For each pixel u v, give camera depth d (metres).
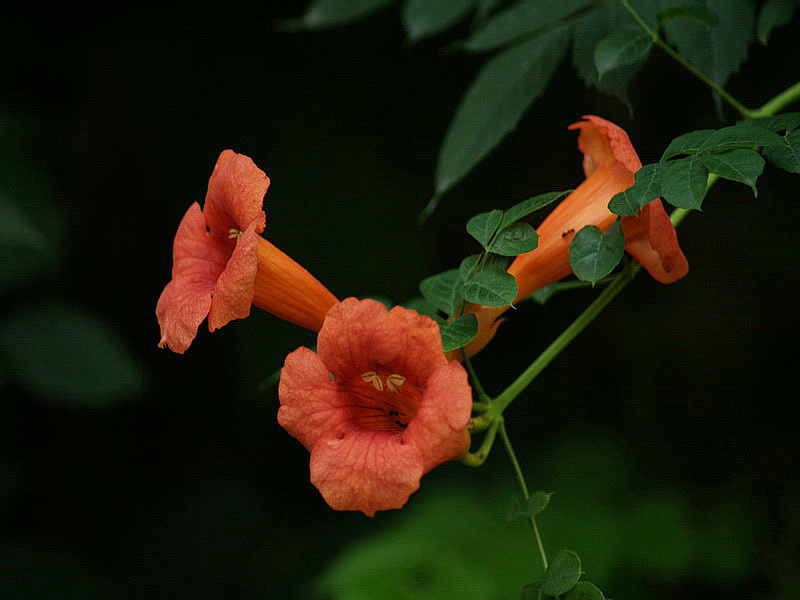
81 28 8.38
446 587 5.46
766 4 3.69
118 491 7.93
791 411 7.97
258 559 7.48
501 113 3.93
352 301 2.59
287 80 8.53
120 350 5.53
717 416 8.11
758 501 7.55
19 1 8.20
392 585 5.41
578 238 2.76
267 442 8.20
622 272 3.24
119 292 8.22
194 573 7.38
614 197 2.62
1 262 5.52
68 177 8.11
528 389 8.25
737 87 7.86
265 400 8.16
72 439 7.93
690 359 8.30
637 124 8.06
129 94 8.41
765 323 8.23
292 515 7.91
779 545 7.16
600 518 6.55
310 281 2.95
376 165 8.35
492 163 8.52
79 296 8.09
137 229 8.31
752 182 2.41
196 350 8.20
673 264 2.95
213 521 7.66
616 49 3.08
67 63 8.34
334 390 2.61
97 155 8.28
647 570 6.52
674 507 6.71
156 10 8.48
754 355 8.21
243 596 7.26
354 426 2.63
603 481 6.89
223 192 2.92
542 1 3.99
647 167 2.63
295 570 7.25
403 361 2.56
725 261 8.30
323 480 2.43
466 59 8.53
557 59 3.88
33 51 8.27
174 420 8.17
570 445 7.16
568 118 8.37
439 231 8.31
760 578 7.03
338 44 8.56
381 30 8.52
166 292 3.06
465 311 2.96
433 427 2.39
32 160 5.95
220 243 3.15
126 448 8.05
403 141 8.46
